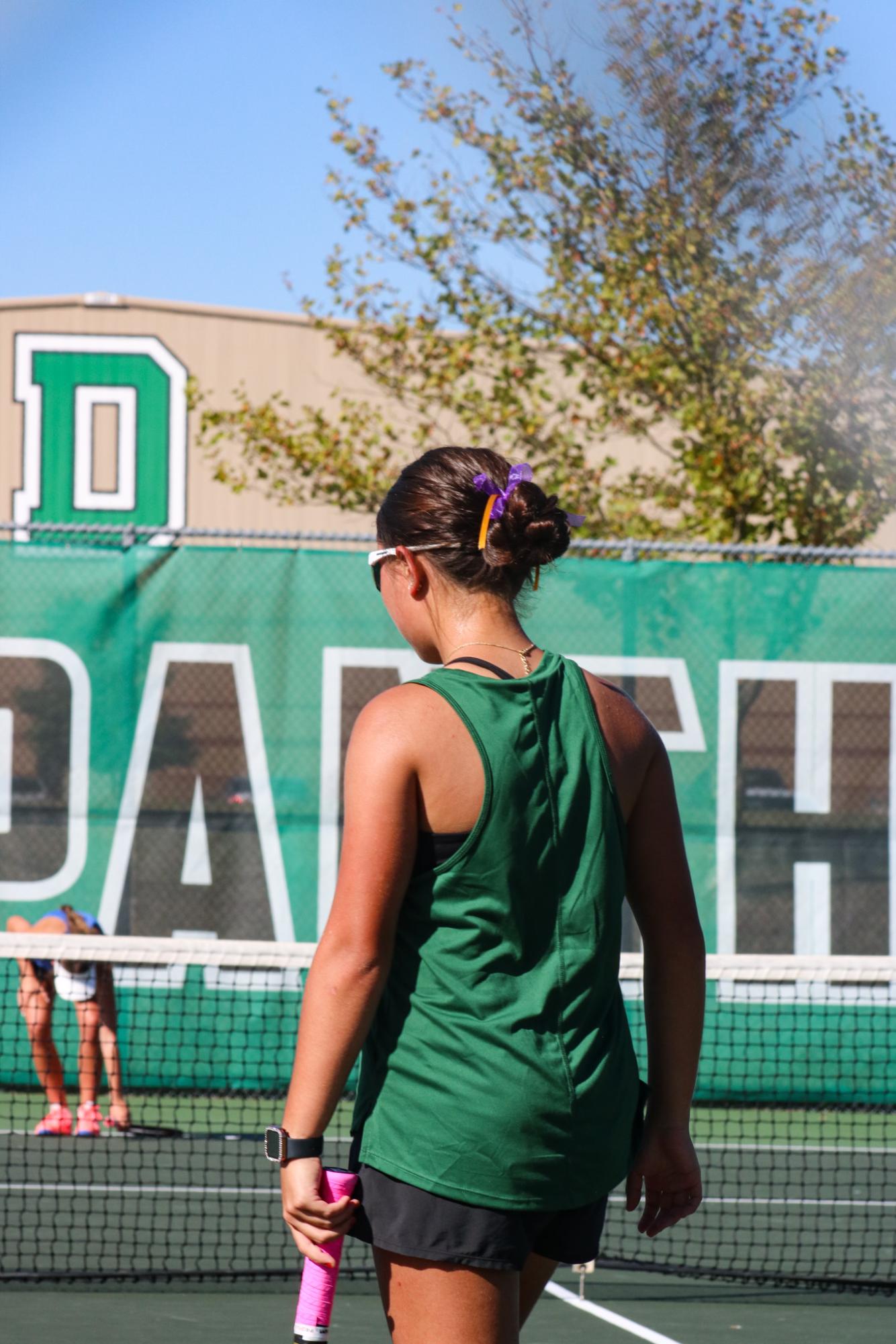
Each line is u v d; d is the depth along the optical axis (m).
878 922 10.45
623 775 2.50
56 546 10.34
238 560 10.40
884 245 13.66
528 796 2.34
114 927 10.22
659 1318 5.85
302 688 10.38
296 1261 6.74
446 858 2.32
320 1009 2.28
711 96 13.75
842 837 10.47
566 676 2.49
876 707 10.53
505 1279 2.29
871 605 10.55
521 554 2.53
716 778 10.45
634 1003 9.35
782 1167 8.89
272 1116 10.13
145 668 10.33
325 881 10.30
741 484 13.44
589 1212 2.42
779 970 6.89
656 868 2.57
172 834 10.27
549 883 2.35
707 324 13.72
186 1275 6.24
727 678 10.49
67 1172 8.45
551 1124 2.28
